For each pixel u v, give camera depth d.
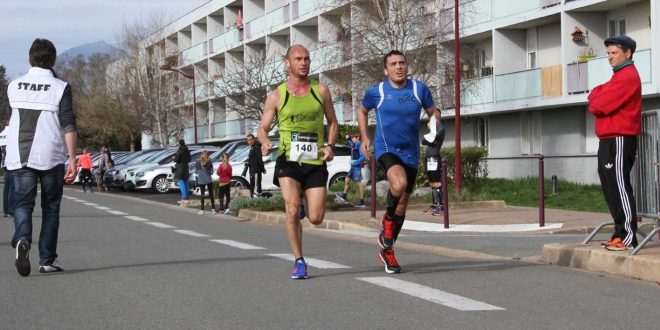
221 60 63.53
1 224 17.38
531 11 30.84
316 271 9.50
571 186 28.05
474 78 33.12
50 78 9.09
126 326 6.58
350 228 17.19
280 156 8.69
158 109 62.62
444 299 7.52
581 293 7.86
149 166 35.31
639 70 26.20
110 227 16.98
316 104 8.52
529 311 6.96
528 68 33.03
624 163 9.10
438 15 32.41
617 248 9.40
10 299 7.82
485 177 28.45
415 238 14.48
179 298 7.77
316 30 50.28
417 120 9.02
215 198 27.48
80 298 7.84
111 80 68.06
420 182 24.97
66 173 9.27
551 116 31.59
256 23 54.97
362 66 31.70
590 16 29.23
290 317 6.80
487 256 11.20
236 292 8.05
